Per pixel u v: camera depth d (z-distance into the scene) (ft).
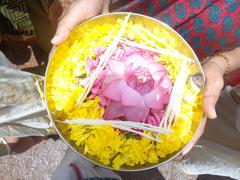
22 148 2.39
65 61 1.48
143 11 2.16
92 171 2.08
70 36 1.51
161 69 1.51
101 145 1.43
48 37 2.62
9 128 2.06
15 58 2.89
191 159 2.49
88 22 1.48
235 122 2.26
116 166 1.43
